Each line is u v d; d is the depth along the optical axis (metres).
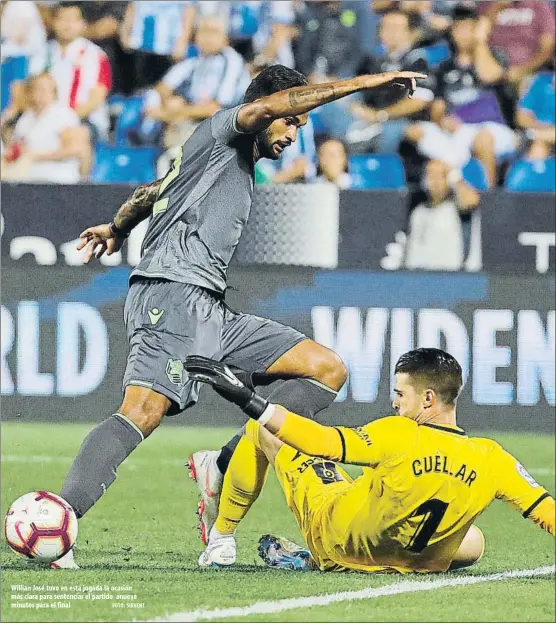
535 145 41.16
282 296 34.81
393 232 35.22
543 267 35.50
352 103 40.78
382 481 14.20
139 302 16.55
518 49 42.19
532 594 14.73
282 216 34.81
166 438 33.16
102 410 34.97
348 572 15.67
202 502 17.06
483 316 34.81
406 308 34.84
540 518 14.20
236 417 35.56
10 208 35.09
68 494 15.13
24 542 14.81
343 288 34.81
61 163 41.53
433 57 41.84
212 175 16.64
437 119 40.84
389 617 13.14
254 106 16.06
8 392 34.91
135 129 41.72
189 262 16.48
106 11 42.59
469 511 14.39
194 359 13.11
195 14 42.75
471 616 13.32
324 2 42.38
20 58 42.34
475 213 35.62
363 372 34.81
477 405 34.84
